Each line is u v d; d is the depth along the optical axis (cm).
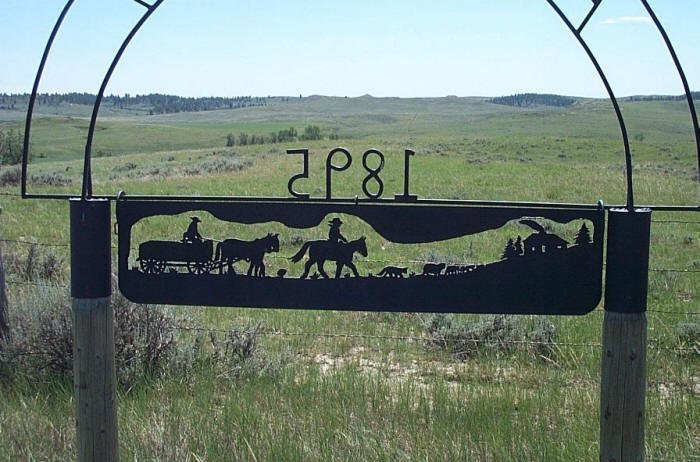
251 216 406
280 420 592
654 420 605
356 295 405
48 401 650
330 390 663
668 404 636
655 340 867
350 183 3123
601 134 11956
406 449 549
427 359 832
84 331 412
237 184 3123
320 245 405
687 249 1708
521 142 7156
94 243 408
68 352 716
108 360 420
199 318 922
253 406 618
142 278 414
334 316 1018
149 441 549
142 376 703
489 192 2923
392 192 2853
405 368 801
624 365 386
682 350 816
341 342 891
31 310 733
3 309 733
